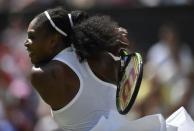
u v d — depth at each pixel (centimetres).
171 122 824
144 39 2011
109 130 773
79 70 771
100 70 778
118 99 786
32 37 778
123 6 2050
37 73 765
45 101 779
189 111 1631
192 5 1991
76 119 776
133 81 771
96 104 776
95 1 2103
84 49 772
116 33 796
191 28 1986
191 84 1650
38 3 2178
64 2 2152
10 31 2200
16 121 1695
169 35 1870
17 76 2019
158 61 1838
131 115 1630
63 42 778
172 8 2005
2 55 2138
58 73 762
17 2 2220
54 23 772
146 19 2022
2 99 1723
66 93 767
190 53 1953
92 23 781
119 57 800
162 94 1681
